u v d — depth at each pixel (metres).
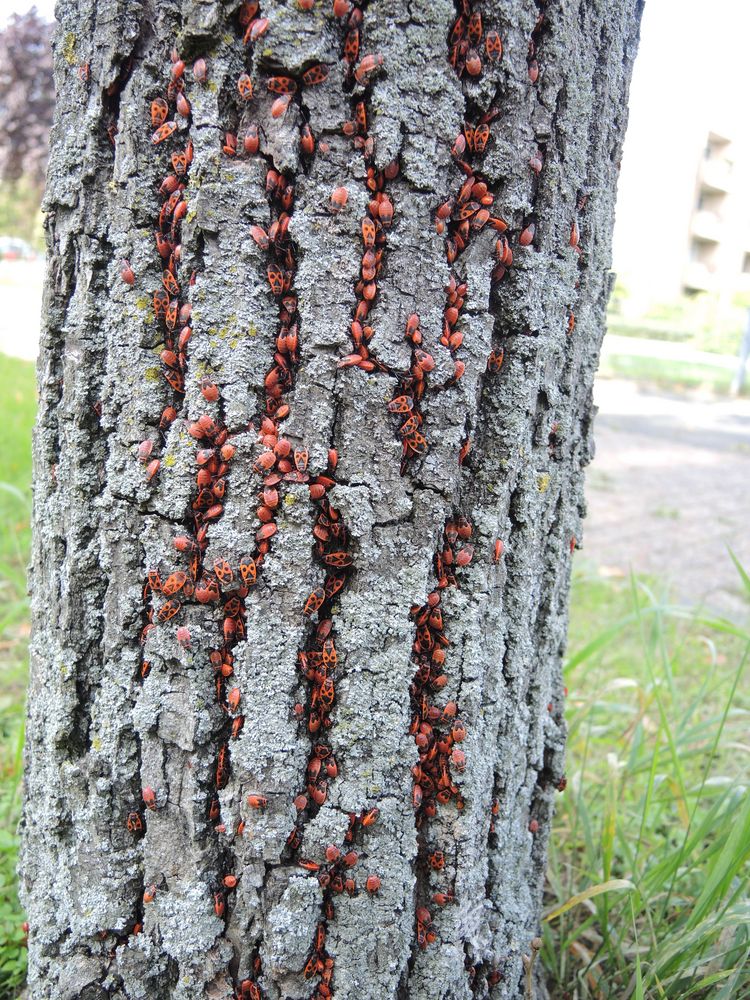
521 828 0.41
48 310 0.35
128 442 0.34
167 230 0.33
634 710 0.64
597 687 0.69
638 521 1.51
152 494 0.34
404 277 0.32
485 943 0.39
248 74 0.31
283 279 0.32
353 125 0.31
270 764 0.34
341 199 0.31
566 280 0.35
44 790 0.38
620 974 0.44
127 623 0.35
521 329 0.34
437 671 0.35
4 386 1.84
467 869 0.37
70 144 0.34
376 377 0.32
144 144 0.32
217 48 0.31
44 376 0.36
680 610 0.70
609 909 0.46
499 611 0.36
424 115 0.31
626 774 0.54
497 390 0.35
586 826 0.50
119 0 0.31
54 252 0.35
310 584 0.33
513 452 0.35
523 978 0.42
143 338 0.33
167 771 0.35
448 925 0.37
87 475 0.35
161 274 0.33
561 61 0.33
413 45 0.30
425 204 0.32
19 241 5.21
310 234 0.31
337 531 0.33
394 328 0.32
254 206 0.31
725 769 0.63
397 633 0.34
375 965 0.36
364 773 0.35
